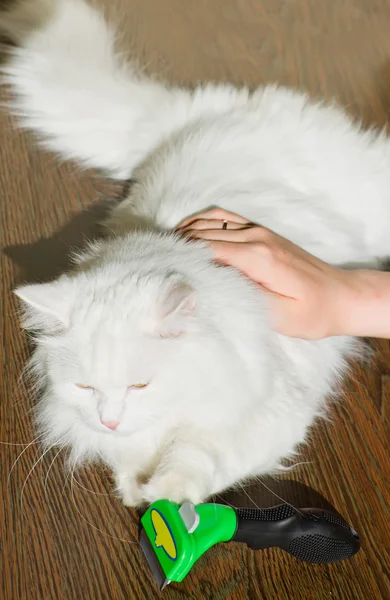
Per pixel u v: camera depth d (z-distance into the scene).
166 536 1.05
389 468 1.32
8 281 1.58
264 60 2.27
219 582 1.14
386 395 1.43
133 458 1.22
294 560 1.18
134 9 2.42
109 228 1.55
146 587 1.14
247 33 2.38
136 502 1.20
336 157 1.49
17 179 1.82
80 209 1.76
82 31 1.88
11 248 1.65
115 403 1.03
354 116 2.04
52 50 1.81
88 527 1.21
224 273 1.11
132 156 1.73
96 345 1.01
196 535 1.05
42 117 1.81
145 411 1.05
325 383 1.35
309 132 1.49
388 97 2.16
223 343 1.04
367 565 1.18
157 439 1.18
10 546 1.18
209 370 1.03
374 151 1.54
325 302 1.20
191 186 1.32
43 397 1.26
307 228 1.35
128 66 1.87
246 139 1.43
